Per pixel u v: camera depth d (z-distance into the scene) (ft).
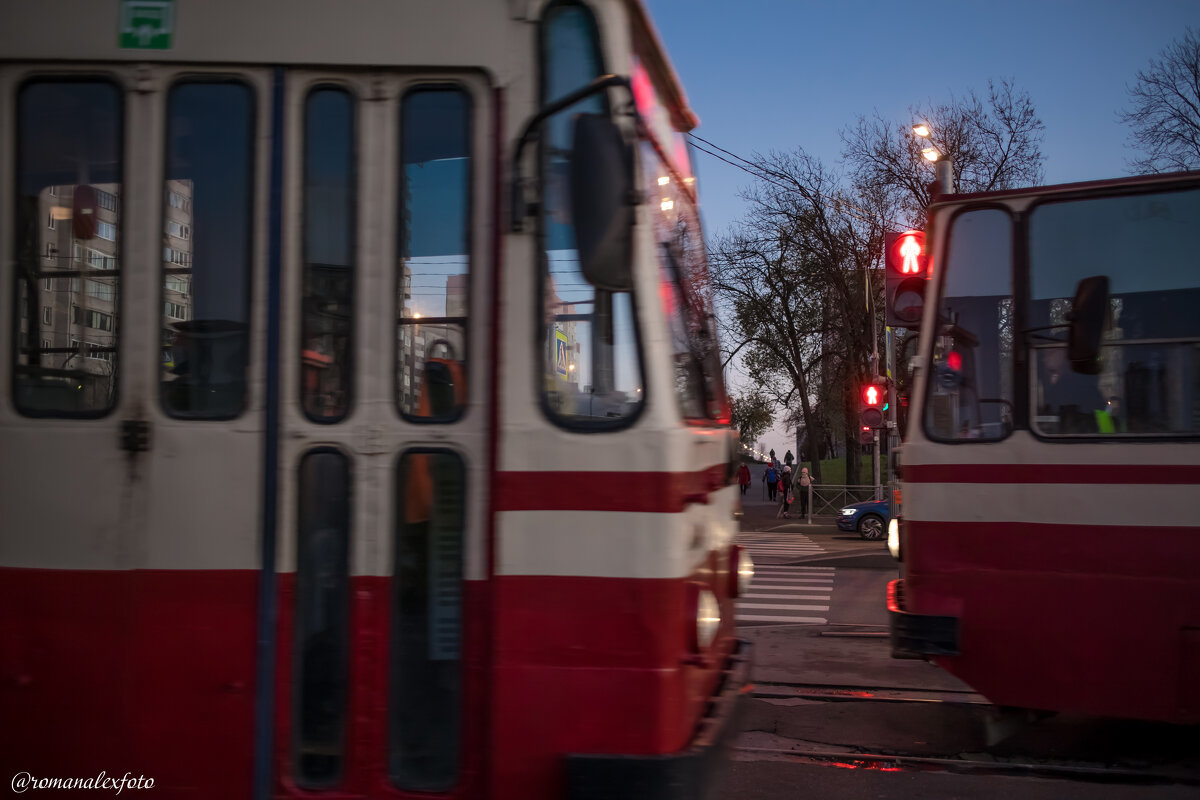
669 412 9.84
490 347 10.12
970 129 94.07
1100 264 17.70
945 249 18.72
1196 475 16.43
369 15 10.52
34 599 10.34
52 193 10.66
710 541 11.69
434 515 10.09
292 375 10.31
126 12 10.67
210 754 10.09
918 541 18.16
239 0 10.62
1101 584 16.76
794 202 96.99
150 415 10.36
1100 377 17.35
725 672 12.84
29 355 10.55
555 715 9.64
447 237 10.31
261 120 10.50
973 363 18.22
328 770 10.02
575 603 9.71
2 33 10.71
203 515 10.25
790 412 133.18
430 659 9.98
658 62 12.09
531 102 10.31
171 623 10.19
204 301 10.44
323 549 10.18
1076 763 17.58
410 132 10.46
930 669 25.25
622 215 9.40
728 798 15.80
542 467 9.86
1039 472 17.38
